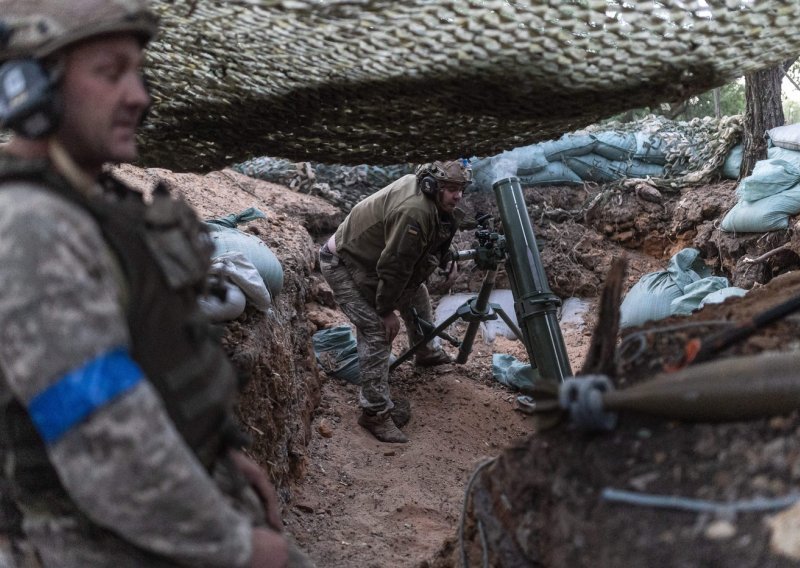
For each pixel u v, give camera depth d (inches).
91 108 47.4
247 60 87.7
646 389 57.1
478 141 97.6
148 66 92.9
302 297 196.7
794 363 54.7
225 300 61.2
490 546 63.8
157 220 49.2
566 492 57.6
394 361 217.6
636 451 56.7
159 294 48.4
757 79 255.4
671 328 68.7
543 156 293.1
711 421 55.9
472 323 210.1
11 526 51.9
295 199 264.7
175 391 49.2
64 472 42.9
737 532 48.3
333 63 84.2
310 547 148.0
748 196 230.8
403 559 147.7
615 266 65.4
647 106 80.1
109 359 42.9
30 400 42.5
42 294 42.1
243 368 129.1
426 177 173.2
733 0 66.0
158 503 43.6
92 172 51.5
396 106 91.4
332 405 202.1
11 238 42.7
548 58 74.9
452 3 71.9
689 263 218.5
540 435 63.0
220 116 99.4
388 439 192.7
